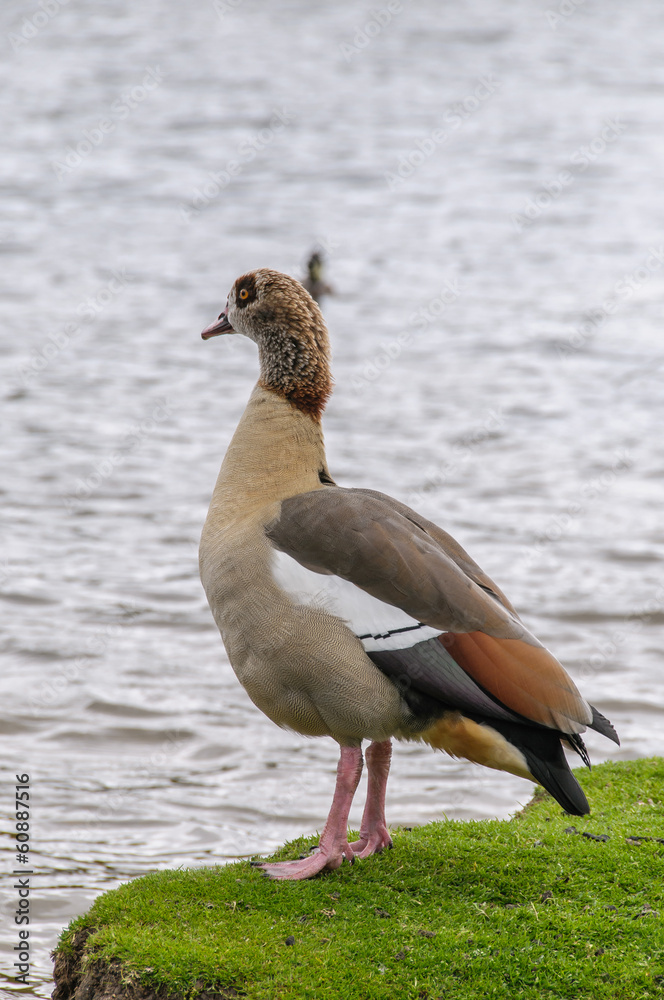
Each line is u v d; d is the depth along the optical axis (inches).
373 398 1019.9
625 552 652.7
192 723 452.8
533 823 294.2
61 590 592.4
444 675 241.9
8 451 840.9
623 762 345.1
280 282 285.7
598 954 226.7
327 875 259.9
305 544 253.8
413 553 251.4
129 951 231.0
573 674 505.4
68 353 1151.6
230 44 3767.2
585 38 4042.8
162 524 699.4
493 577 620.7
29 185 2103.8
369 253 1670.8
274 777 411.8
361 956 227.6
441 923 238.5
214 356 1157.7
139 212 1924.2
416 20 4247.0
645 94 3208.7
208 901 249.6
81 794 392.5
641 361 1136.8
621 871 256.4
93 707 462.0
